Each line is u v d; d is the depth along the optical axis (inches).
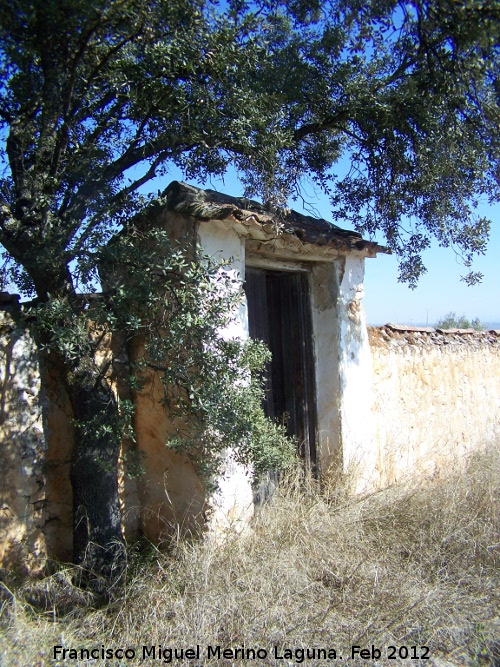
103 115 208.2
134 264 178.2
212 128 195.5
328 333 267.4
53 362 196.9
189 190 214.7
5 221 183.6
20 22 171.8
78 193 192.7
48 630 153.3
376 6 237.9
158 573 175.2
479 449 353.1
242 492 213.9
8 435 184.1
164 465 214.4
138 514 220.7
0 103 200.1
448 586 184.9
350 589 177.3
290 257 252.7
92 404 183.0
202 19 187.2
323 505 223.6
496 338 433.1
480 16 202.7
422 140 245.3
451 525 215.9
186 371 175.9
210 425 175.5
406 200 263.1
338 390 263.7
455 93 230.4
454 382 372.5
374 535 213.0
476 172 251.0
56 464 197.3
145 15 179.5
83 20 173.5
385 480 292.2
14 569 181.8
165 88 191.6
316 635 155.3
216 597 161.6
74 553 184.2
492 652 157.3
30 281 197.2
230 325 211.9
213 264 184.2
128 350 220.2
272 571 174.7
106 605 168.4
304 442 267.3
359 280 277.9
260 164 200.7
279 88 236.7
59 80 185.5
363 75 251.3
